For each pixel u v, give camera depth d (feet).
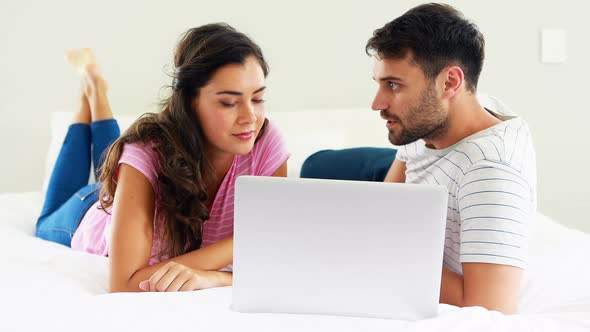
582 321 3.80
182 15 8.66
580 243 6.08
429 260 3.60
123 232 4.93
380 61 4.69
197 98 5.21
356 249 3.61
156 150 5.22
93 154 7.58
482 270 4.15
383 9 8.83
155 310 3.71
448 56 4.54
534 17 9.00
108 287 5.07
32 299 4.25
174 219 5.33
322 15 8.77
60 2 8.57
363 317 3.71
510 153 4.40
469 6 8.89
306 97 8.87
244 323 3.53
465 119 4.69
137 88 8.72
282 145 5.97
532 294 4.75
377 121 8.20
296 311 3.73
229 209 5.72
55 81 8.70
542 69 9.09
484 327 3.53
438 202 3.54
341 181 3.59
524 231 4.24
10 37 8.59
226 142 5.22
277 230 3.62
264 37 8.73
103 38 8.64
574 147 9.23
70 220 6.86
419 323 3.53
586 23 9.06
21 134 8.76
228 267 5.53
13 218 7.36
